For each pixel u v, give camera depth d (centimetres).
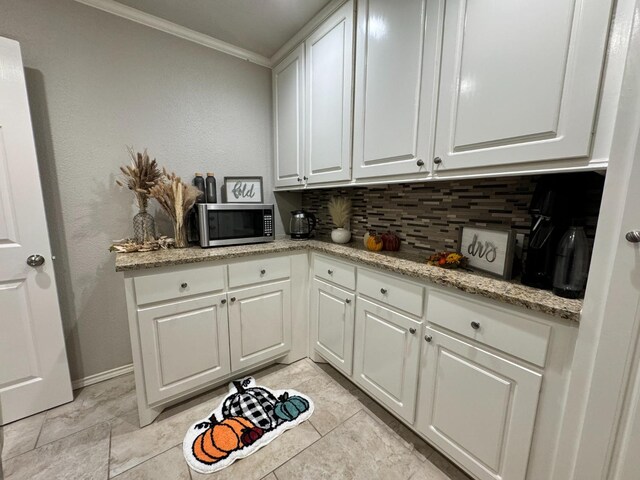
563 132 82
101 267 173
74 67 155
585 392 79
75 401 161
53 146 154
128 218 178
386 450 130
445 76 111
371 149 146
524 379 90
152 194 162
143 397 140
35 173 141
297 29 184
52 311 151
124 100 170
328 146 173
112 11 161
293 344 199
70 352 169
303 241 210
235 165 218
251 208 188
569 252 88
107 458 124
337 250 170
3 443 132
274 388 172
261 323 179
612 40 72
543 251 97
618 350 72
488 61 97
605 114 75
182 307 147
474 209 141
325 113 173
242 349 172
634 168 67
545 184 97
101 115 165
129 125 173
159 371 143
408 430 141
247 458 125
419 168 124
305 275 197
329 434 138
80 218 164
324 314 184
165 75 182
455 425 112
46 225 146
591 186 101
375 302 145
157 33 177
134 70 172
